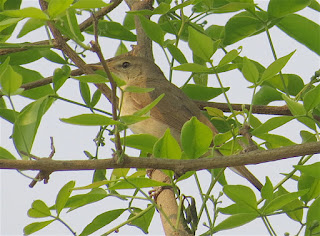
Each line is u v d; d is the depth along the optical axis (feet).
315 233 24.35
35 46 25.72
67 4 19.53
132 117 20.25
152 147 23.15
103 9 30.89
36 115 22.99
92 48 19.29
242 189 23.66
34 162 20.72
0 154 22.18
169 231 25.38
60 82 25.79
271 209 23.77
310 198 26.66
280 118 23.72
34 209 23.41
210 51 24.95
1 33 29.17
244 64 24.73
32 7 19.36
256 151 22.58
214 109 27.22
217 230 23.99
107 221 26.53
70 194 23.80
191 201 24.70
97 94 31.68
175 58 30.78
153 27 29.48
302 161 26.94
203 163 22.09
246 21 29.91
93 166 20.98
